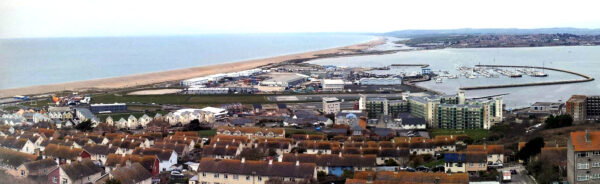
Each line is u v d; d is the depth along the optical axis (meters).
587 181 168.12
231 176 192.38
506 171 183.00
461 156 197.75
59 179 187.50
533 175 185.50
